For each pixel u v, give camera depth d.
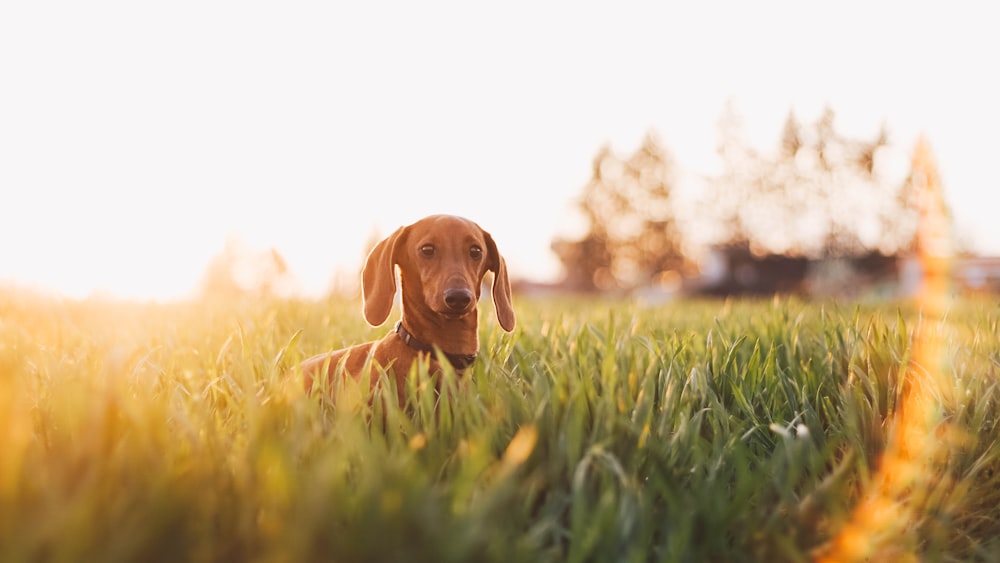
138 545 1.57
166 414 2.54
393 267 3.84
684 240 53.06
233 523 1.88
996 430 3.23
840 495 2.55
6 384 1.85
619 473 2.14
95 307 6.87
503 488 1.85
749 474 2.54
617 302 11.21
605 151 53.97
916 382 3.38
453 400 2.79
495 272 4.08
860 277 32.50
